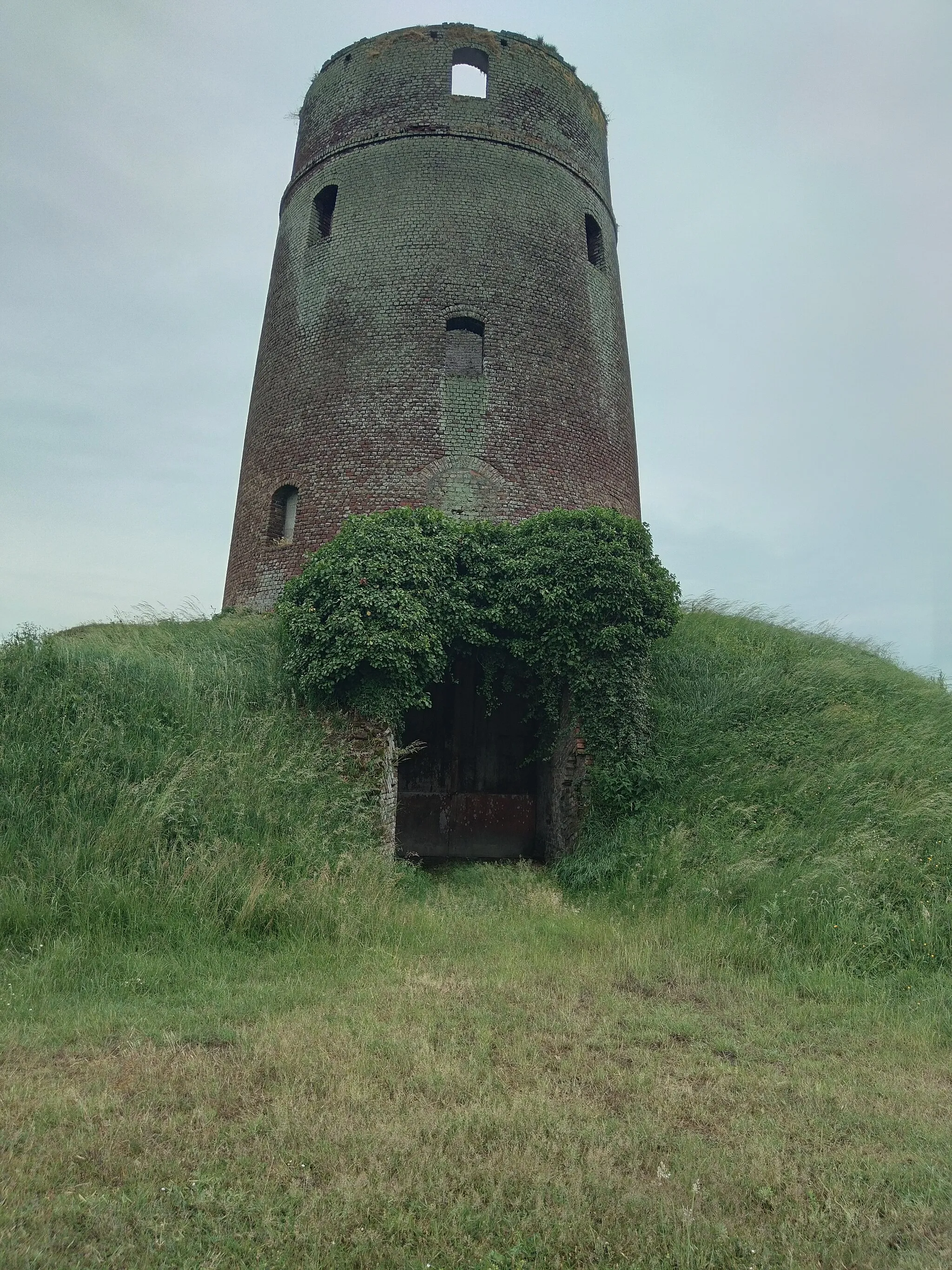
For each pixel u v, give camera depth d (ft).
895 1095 17.87
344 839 34.32
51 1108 15.38
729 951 27.66
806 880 31.27
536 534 43.86
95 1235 12.04
